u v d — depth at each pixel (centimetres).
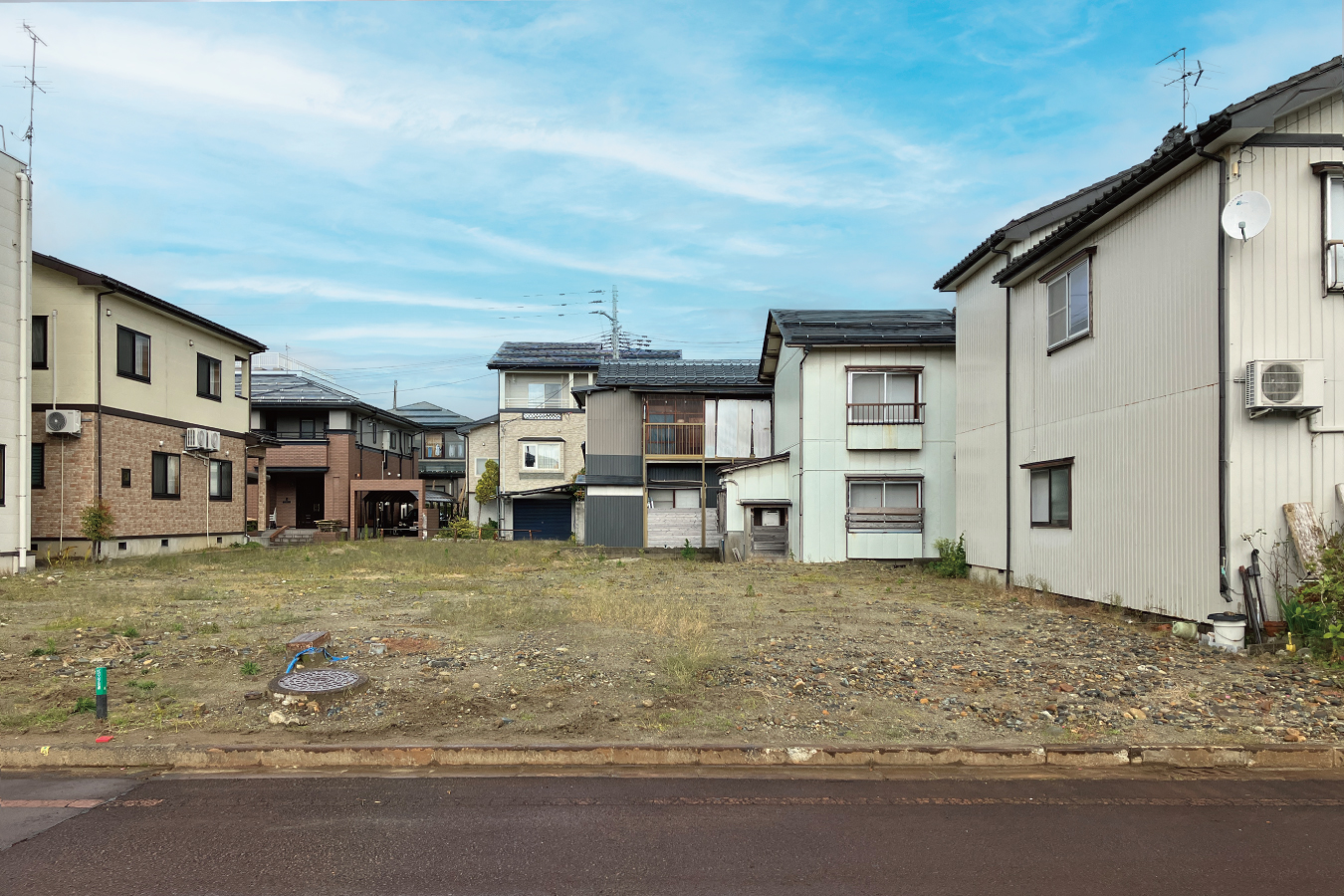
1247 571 856
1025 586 1366
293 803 468
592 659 770
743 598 1272
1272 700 662
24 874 377
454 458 4878
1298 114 876
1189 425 930
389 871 382
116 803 467
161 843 412
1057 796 490
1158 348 991
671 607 1076
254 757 537
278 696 632
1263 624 855
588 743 552
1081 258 1163
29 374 1543
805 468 2078
